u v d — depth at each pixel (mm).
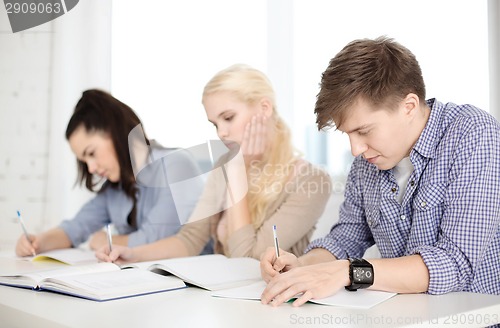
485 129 1176
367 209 1380
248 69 1967
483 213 1139
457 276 1115
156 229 2072
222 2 2494
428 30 2678
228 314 960
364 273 1076
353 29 2654
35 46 2410
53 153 2416
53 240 2121
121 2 2424
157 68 2436
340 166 2562
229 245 1923
